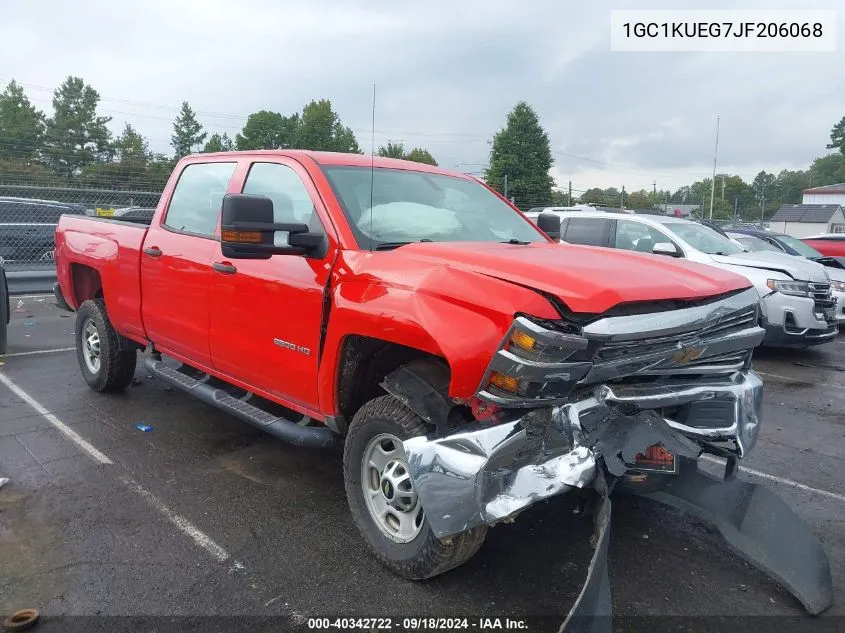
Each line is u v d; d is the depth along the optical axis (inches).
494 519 108.8
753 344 133.1
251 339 163.0
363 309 130.0
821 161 4566.9
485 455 109.2
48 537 144.9
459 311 115.0
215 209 184.5
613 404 116.1
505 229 177.2
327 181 154.9
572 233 412.5
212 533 148.0
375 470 135.5
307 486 173.0
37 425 214.5
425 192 171.5
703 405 126.9
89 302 243.9
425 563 123.9
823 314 346.6
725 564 140.3
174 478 176.4
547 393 109.3
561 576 133.7
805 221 2151.8
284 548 142.1
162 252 195.0
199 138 2442.2
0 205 530.9
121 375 240.5
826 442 220.5
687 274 131.3
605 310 108.3
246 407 170.2
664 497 145.0
